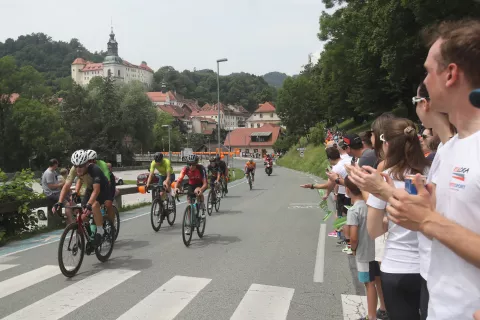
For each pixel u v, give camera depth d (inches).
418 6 687.1
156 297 192.2
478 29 56.8
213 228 386.0
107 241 264.5
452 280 58.6
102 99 3021.7
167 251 289.3
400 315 112.0
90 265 252.2
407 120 116.5
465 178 55.4
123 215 487.5
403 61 902.4
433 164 71.1
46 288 206.8
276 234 353.1
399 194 60.6
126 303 184.4
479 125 57.2
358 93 1576.0
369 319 159.8
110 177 296.7
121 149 3058.6
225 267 245.1
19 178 371.2
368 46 1036.5
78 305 182.2
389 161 115.4
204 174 333.1
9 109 2564.0
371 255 158.4
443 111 62.8
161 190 386.9
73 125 2923.2
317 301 186.9
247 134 4813.0
